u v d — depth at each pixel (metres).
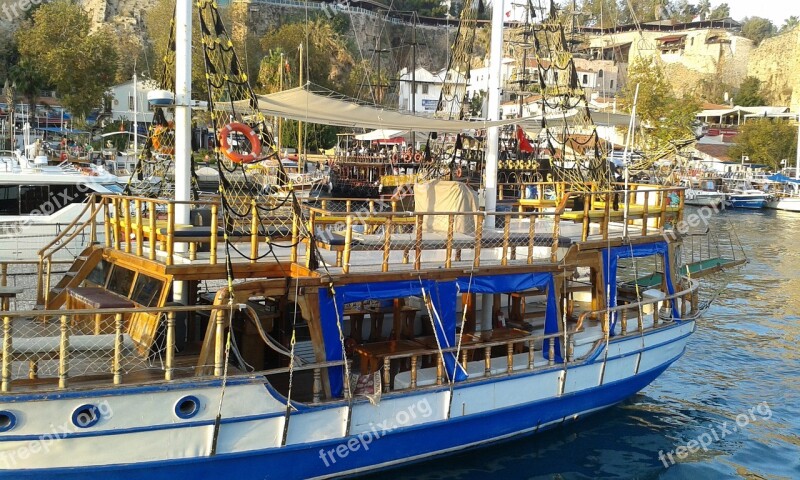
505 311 14.99
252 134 10.17
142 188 13.42
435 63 87.31
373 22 84.31
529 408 12.31
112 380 8.50
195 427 8.74
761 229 50.50
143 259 10.16
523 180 32.44
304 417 9.57
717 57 110.12
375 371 10.77
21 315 7.81
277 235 10.62
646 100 57.97
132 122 54.19
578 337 13.42
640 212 14.41
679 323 14.95
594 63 76.88
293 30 67.50
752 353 20.47
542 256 13.52
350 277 9.97
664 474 12.50
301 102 14.20
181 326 10.83
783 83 104.44
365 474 10.89
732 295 28.64
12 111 42.06
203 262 9.83
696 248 39.00
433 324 10.82
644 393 16.83
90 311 8.12
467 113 26.97
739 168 73.69
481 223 11.23
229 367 9.30
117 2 83.69
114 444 8.33
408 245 11.12
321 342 9.80
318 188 45.25
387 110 15.80
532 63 55.31
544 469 12.32
